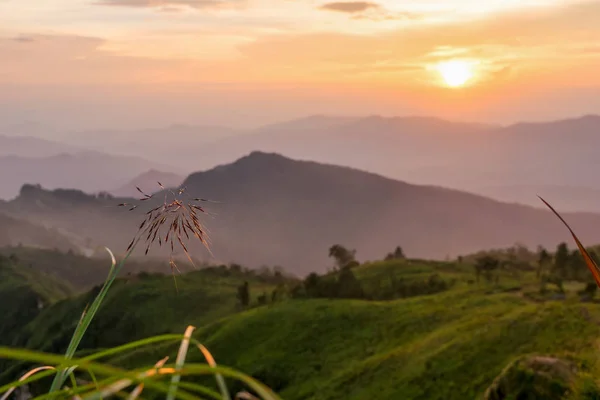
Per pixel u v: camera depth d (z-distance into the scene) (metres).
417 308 91.50
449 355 62.09
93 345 142.00
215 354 90.31
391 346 79.50
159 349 86.31
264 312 101.00
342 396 66.19
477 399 52.62
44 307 196.88
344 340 86.81
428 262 161.00
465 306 87.62
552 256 112.50
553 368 36.06
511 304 83.31
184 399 1.54
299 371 79.75
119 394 1.55
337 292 116.81
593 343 52.25
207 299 153.88
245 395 1.49
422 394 58.09
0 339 193.38
